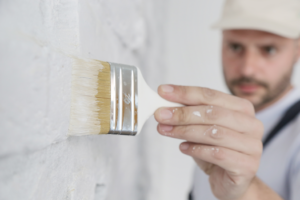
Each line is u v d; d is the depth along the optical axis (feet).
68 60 1.02
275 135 3.15
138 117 1.32
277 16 3.42
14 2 0.76
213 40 5.53
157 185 4.61
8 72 0.65
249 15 3.52
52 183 1.00
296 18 3.43
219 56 5.56
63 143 1.09
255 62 3.56
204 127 1.45
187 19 5.55
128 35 2.32
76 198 1.24
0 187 0.69
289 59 3.54
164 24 5.06
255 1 3.56
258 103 3.67
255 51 3.58
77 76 1.08
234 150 1.49
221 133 1.43
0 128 0.63
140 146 3.56
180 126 1.48
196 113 1.44
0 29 0.67
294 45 3.52
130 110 1.24
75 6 1.13
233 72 3.78
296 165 2.76
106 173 1.77
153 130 4.29
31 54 0.74
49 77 0.85
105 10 1.65
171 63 5.66
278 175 3.00
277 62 3.52
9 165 0.73
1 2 0.71
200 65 5.63
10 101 0.66
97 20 1.48
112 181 1.98
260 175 3.12
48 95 0.85
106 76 1.18
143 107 1.36
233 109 1.55
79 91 1.08
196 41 5.58
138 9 2.63
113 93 1.19
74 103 1.07
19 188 0.77
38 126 0.79
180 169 5.72
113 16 1.83
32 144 0.77
